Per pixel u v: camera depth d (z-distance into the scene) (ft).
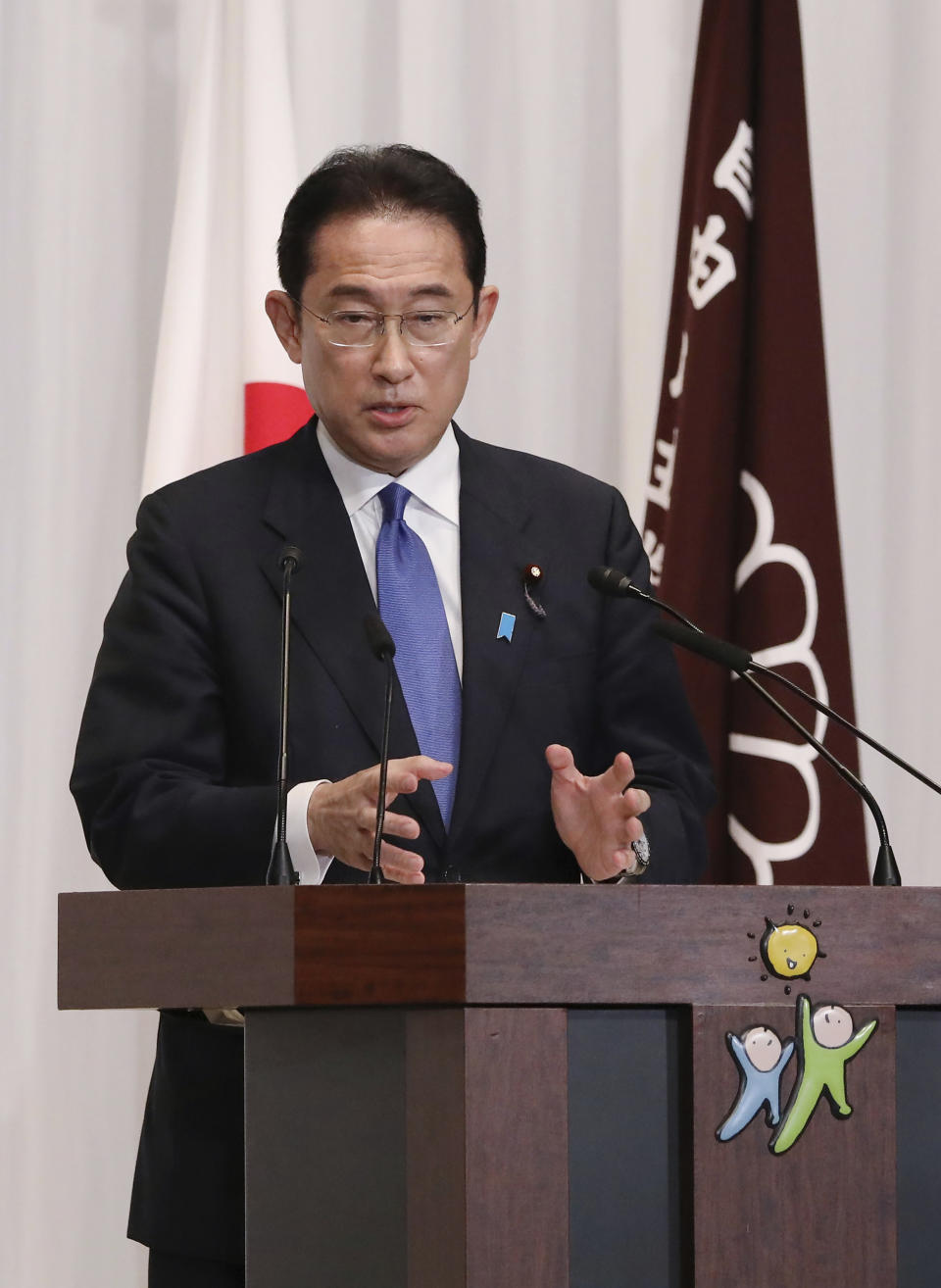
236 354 39.24
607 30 43.45
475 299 25.95
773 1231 15.76
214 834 21.34
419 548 25.31
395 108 43.01
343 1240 15.70
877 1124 16.08
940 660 42.27
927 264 42.88
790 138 38.19
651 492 39.34
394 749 23.73
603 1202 15.67
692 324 38.06
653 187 42.63
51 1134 40.40
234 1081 21.70
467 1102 15.25
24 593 41.11
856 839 36.81
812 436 37.65
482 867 23.85
